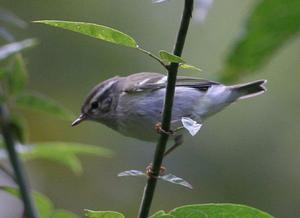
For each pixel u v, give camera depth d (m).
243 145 14.09
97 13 15.42
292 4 5.25
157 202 14.16
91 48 15.21
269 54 5.66
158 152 5.35
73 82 15.09
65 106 15.03
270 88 14.09
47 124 14.64
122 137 14.98
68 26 4.68
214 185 13.98
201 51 14.68
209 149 14.09
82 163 14.92
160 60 4.99
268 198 13.88
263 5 5.29
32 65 15.00
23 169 6.79
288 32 5.46
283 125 14.11
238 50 5.64
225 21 14.46
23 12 15.07
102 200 14.82
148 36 15.42
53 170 14.77
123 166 14.91
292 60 13.94
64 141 14.74
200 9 5.25
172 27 15.50
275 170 13.96
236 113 14.24
